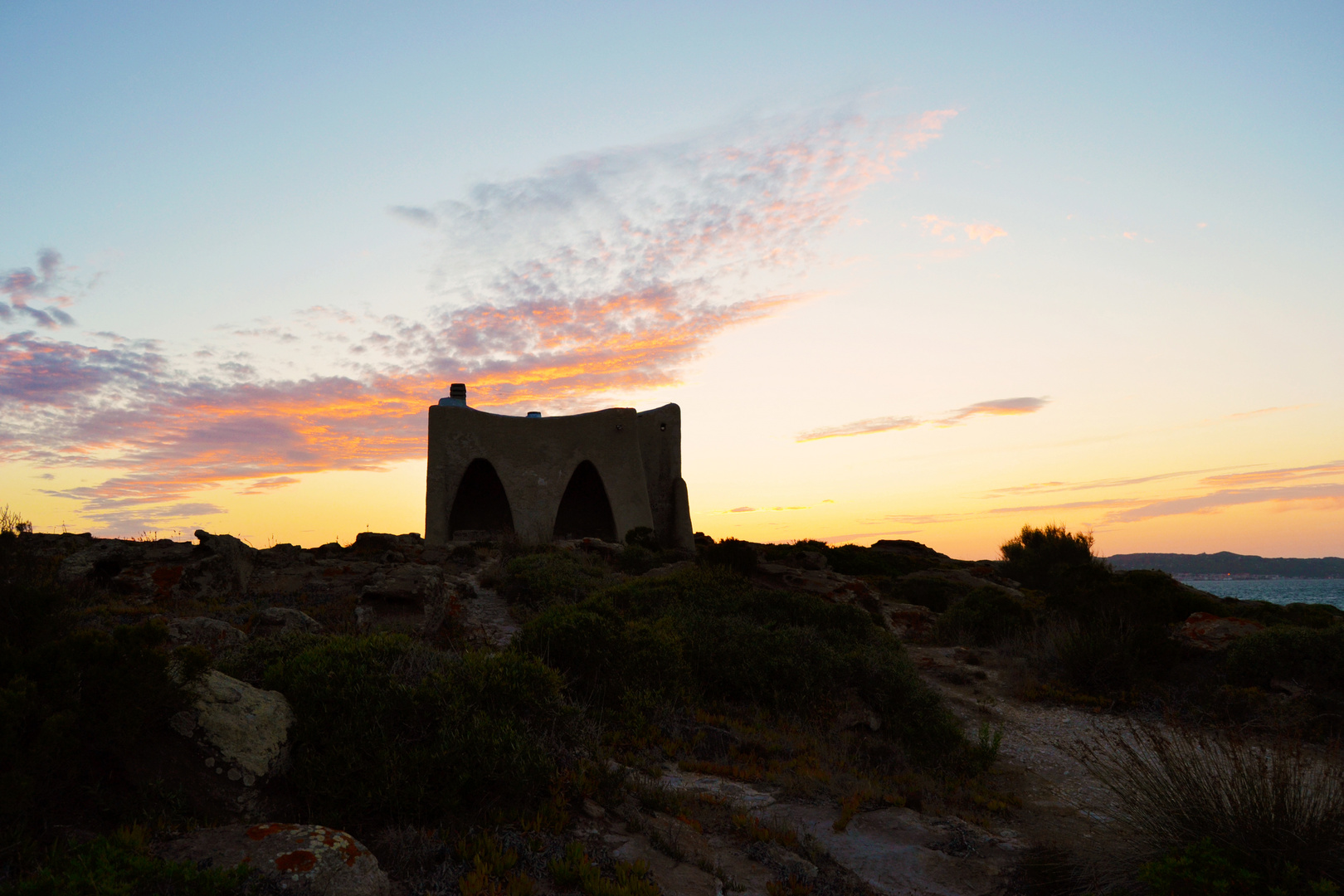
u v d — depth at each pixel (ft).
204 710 19.71
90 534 69.92
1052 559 128.98
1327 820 18.71
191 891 13.48
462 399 190.60
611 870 19.27
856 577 119.44
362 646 26.23
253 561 68.90
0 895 12.30
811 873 21.81
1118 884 21.16
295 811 19.65
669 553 109.09
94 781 17.03
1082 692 51.26
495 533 169.17
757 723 37.42
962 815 28.96
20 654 17.16
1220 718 43.37
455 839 19.31
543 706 25.45
